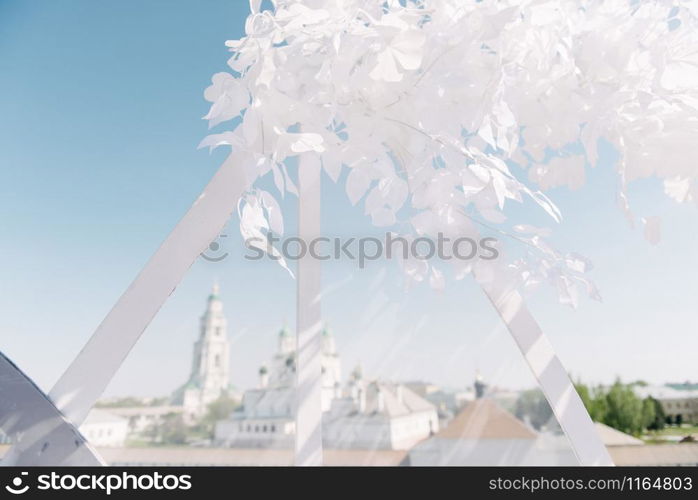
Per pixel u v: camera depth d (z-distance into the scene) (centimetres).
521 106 92
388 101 87
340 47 81
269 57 82
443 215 97
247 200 87
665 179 111
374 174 91
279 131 80
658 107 97
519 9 90
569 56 88
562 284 108
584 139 93
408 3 94
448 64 83
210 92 81
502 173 90
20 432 150
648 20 92
